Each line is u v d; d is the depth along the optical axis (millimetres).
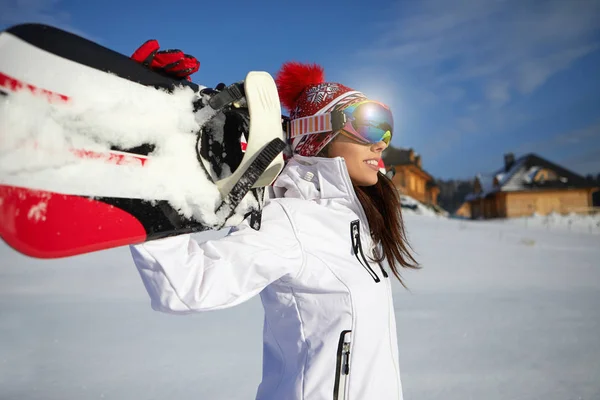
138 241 855
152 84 909
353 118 1527
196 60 996
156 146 876
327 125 1542
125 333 4023
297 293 1345
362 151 1559
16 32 735
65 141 740
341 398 1275
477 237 14523
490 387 2730
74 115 757
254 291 1149
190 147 942
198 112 974
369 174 1587
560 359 3252
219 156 1064
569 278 7551
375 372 1326
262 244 1197
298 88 1736
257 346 3613
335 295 1331
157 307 1010
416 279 7074
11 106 691
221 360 3271
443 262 9016
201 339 3832
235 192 989
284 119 1716
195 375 2977
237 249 1140
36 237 697
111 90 818
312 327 1338
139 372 3029
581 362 3182
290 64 1775
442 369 3051
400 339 3789
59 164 729
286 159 1677
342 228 1402
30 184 696
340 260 1362
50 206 713
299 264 1278
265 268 1167
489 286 6559
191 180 926
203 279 1035
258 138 1049
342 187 1465
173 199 887
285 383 1352
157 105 888
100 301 5375
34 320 4473
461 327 4168
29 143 701
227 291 1070
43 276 6871
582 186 41000
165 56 946
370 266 1465
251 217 1209
